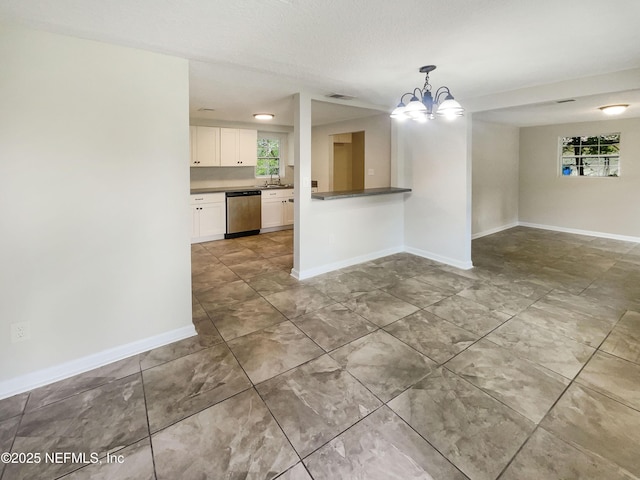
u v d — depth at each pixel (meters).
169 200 2.55
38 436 1.71
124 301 2.43
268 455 1.59
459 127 4.26
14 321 2.04
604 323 2.90
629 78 2.80
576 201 6.53
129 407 1.93
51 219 2.11
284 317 3.07
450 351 2.49
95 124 2.20
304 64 2.67
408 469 1.52
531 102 3.42
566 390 2.04
